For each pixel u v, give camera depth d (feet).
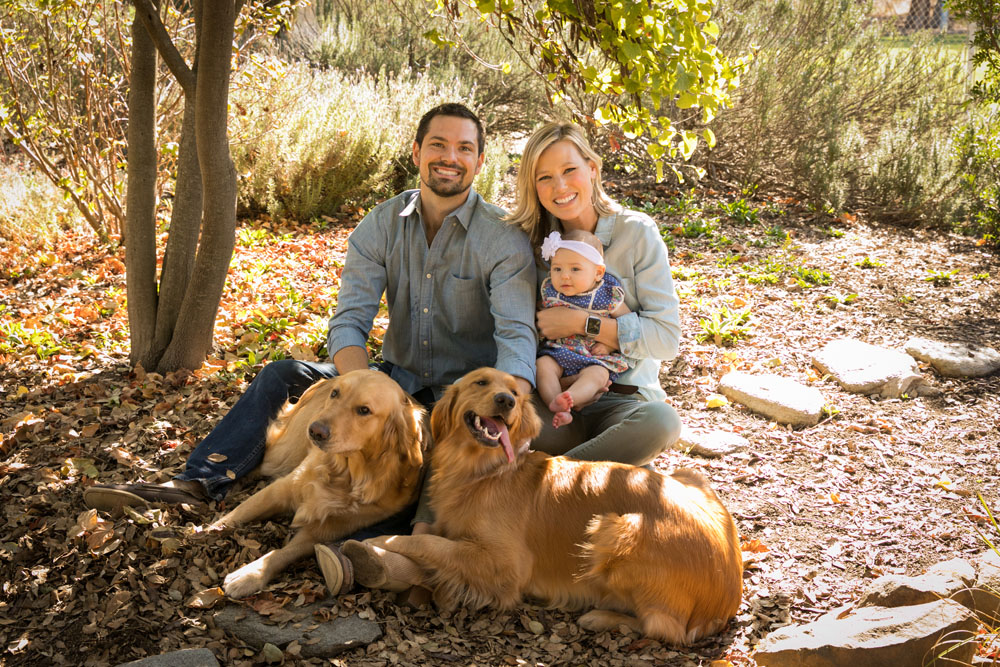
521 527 9.89
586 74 12.05
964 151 28.02
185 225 15.74
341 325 12.21
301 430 11.57
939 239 27.35
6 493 11.34
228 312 18.78
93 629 9.01
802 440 14.89
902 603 9.36
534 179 11.93
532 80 34.63
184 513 10.94
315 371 12.64
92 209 25.31
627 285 12.09
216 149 14.61
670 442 11.23
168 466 12.34
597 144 31.48
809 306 21.36
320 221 27.63
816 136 30.68
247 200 27.43
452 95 32.07
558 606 10.07
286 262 22.85
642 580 9.36
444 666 8.89
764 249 25.81
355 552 9.34
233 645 8.95
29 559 10.11
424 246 12.34
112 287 20.93
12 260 22.54
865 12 33.04
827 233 27.50
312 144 27.45
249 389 12.17
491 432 9.66
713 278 23.27
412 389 12.75
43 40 23.26
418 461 10.47
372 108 30.01
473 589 9.78
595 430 11.85
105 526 10.43
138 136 15.46
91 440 12.97
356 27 37.55
